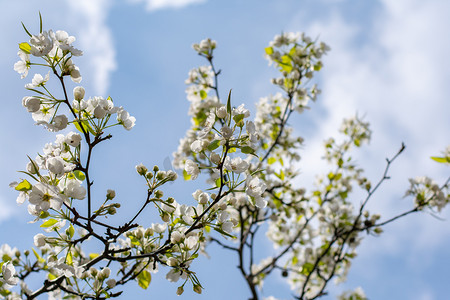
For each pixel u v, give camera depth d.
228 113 1.12
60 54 1.13
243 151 1.12
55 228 1.18
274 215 1.97
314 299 1.83
